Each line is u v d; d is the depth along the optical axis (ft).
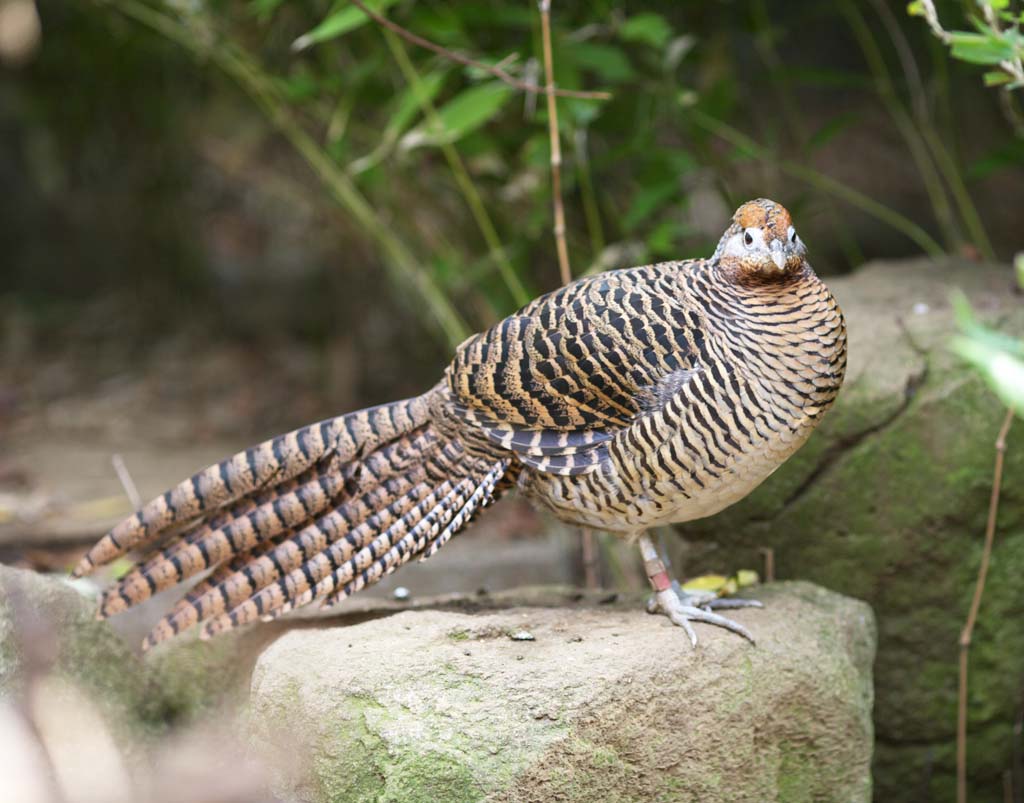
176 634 23.63
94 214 64.54
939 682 28.02
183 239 59.16
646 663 21.35
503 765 20.01
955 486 26.76
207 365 54.65
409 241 42.01
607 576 35.50
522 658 21.44
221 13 37.45
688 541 28.50
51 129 57.82
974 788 28.73
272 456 23.72
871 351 27.66
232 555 23.65
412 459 23.84
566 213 38.75
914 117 45.44
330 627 24.80
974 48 22.80
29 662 19.97
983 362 14.82
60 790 13.97
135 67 51.13
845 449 27.20
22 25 49.32
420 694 20.77
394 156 37.42
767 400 21.49
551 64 28.99
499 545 35.47
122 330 59.31
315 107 39.17
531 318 22.86
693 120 36.32
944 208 39.65
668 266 23.22
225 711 24.80
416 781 19.98
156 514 23.67
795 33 58.90
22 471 40.73
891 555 27.45
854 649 24.34
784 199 44.06
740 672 22.07
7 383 52.34
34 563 32.12
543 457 22.77
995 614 27.61
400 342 52.49
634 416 22.21
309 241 60.54
